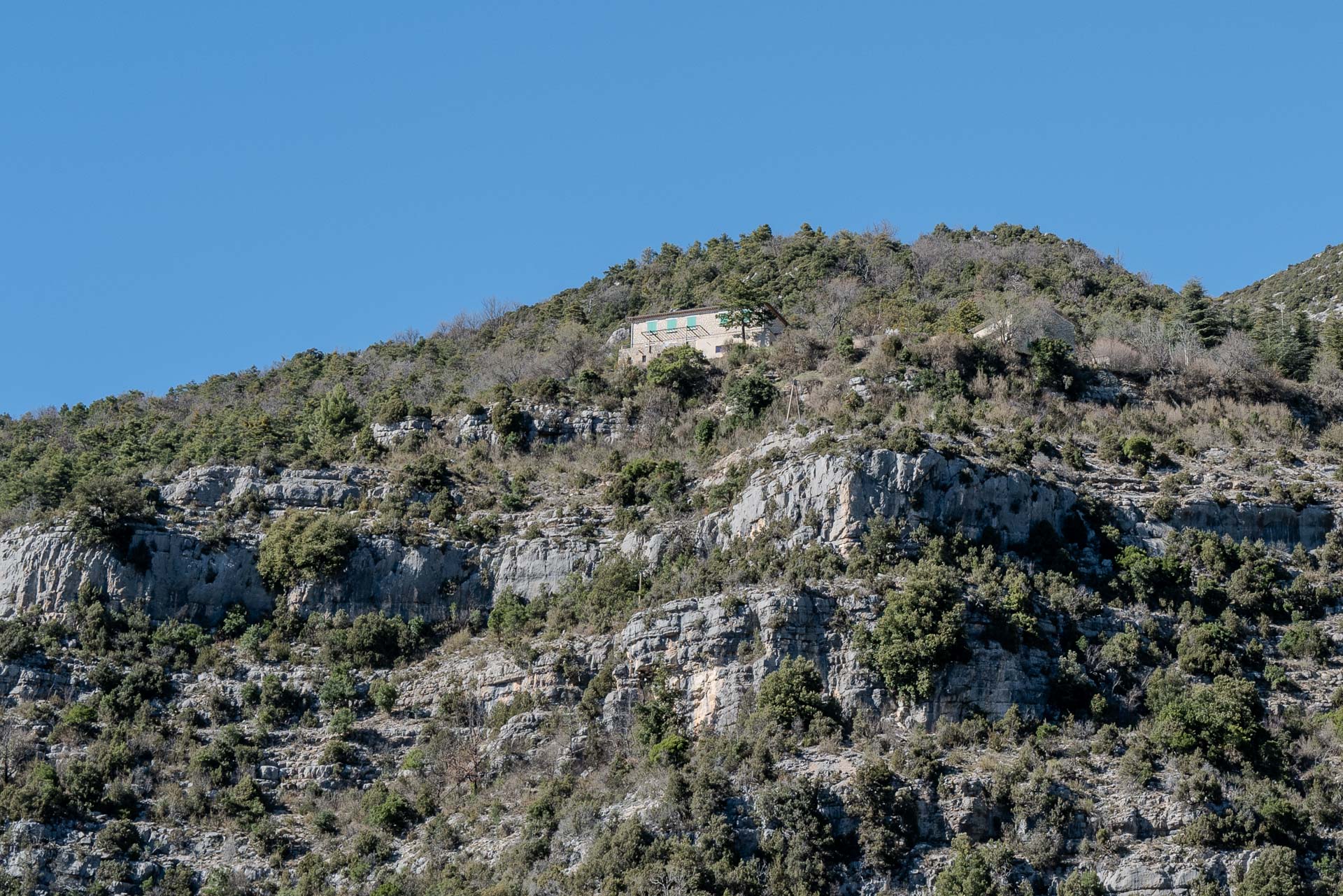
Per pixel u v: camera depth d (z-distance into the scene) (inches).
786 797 5949.8
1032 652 6697.8
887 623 6619.1
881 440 7386.8
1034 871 5846.5
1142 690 6678.2
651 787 6186.0
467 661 7342.5
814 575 6948.8
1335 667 6968.5
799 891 5728.3
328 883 6259.8
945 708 6501.0
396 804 6555.1
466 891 5935.0
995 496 7347.4
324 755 6860.2
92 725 7017.7
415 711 7165.4
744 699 6560.0
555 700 6909.5
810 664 6569.9
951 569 6894.7
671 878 5689.0
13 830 6373.0
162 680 7244.1
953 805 6023.6
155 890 6274.6
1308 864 5876.0
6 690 7130.9
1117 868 5836.6
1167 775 6171.3
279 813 6697.8
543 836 6171.3
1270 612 7278.5
